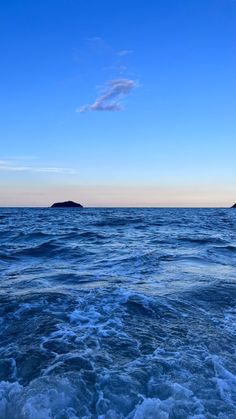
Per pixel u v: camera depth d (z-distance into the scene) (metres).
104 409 3.83
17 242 19.78
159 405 3.92
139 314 6.80
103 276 10.27
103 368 4.62
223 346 5.55
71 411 3.78
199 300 7.90
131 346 5.36
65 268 11.77
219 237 22.06
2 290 8.53
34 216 63.38
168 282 9.43
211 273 10.73
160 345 5.44
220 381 4.45
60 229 29.56
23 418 3.66
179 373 4.59
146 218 52.69
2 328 6.14
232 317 7.00
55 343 5.42
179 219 50.41
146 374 4.51
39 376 4.42
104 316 6.62
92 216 62.31
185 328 6.21
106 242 19.47
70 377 4.36
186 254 14.48
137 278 9.95
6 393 4.12
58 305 7.20
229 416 3.81
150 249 16.23
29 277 10.20
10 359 4.96
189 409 3.88
